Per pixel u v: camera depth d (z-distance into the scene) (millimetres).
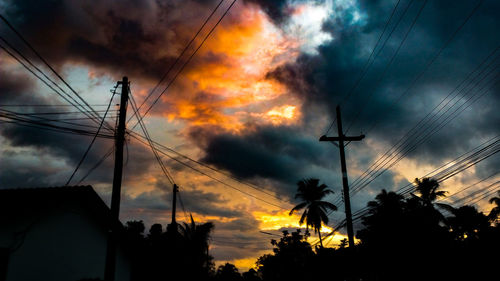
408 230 21438
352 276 23891
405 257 20422
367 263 23000
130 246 17391
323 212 47781
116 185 12258
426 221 21828
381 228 22672
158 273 29609
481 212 38656
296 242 51531
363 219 24438
